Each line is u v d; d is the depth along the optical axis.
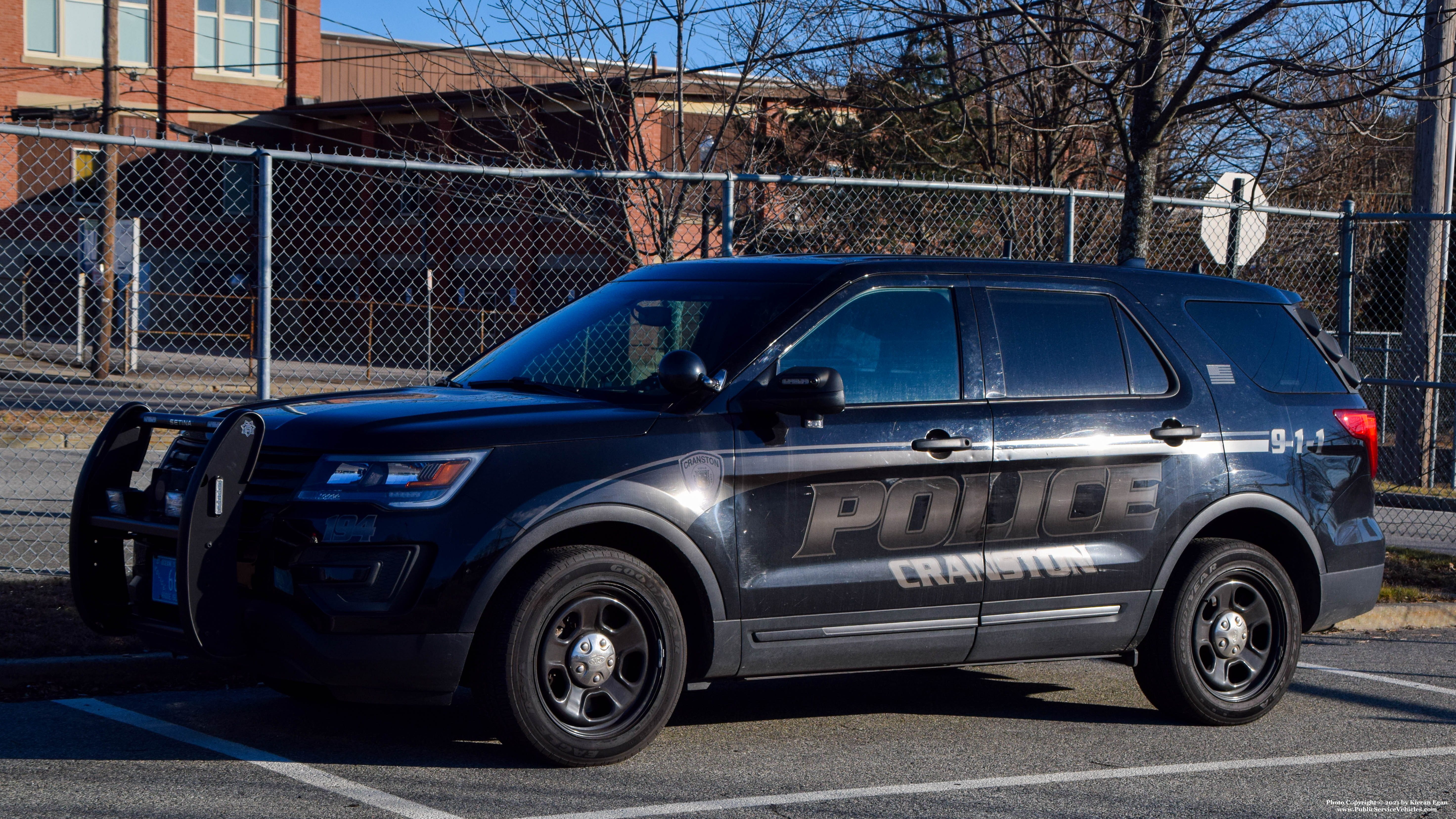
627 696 5.28
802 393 5.35
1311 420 6.66
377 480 4.94
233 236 36.03
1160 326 6.41
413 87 33.31
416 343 26.31
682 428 5.35
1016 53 19.58
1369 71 10.43
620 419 5.30
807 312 5.68
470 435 5.07
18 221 34.16
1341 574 6.68
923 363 5.82
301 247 35.25
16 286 34.19
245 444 5.03
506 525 4.99
